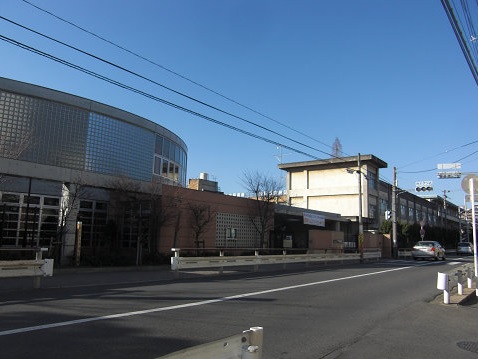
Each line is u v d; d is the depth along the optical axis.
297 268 23.61
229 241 28.81
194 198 26.16
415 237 58.28
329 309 10.35
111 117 24.22
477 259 13.47
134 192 22.39
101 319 8.13
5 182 19.86
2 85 19.98
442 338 7.91
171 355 2.61
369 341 7.48
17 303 9.77
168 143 29.70
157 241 23.55
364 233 41.09
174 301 10.51
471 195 13.75
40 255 12.98
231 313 9.22
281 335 7.56
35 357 5.72
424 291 14.42
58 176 21.19
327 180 57.28
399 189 48.19
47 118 21.34
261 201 31.81
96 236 23.64
